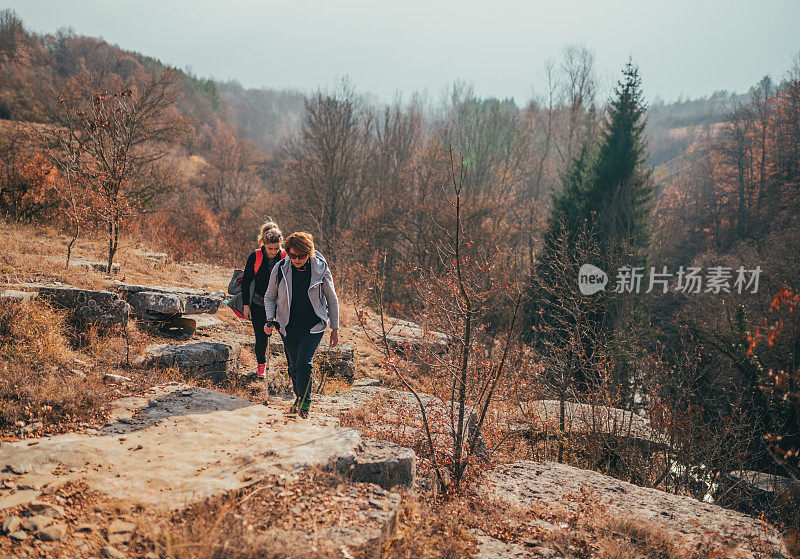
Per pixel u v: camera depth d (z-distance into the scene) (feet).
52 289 19.07
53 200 42.98
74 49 206.69
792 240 89.56
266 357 19.44
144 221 65.87
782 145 152.25
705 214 157.79
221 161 152.66
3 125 70.59
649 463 31.60
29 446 10.74
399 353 31.60
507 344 17.39
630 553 11.51
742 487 31.83
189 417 13.62
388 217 91.71
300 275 15.01
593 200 87.35
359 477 11.30
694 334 75.92
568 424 32.17
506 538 11.95
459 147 123.75
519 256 86.74
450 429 18.15
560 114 151.12
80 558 7.70
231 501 9.41
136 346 19.06
